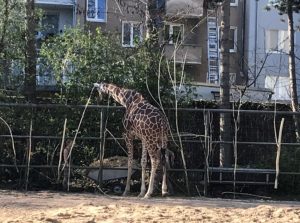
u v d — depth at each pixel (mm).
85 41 12914
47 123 12133
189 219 7730
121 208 8547
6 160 12141
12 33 13297
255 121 13523
